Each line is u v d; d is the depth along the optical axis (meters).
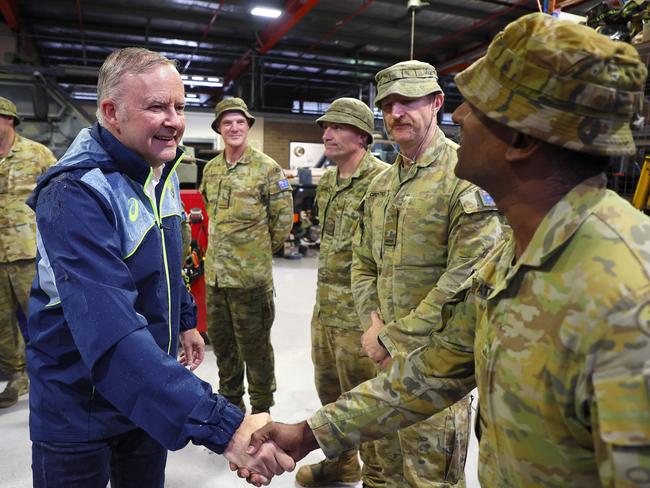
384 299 1.67
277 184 2.65
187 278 3.41
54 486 1.18
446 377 0.91
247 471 1.05
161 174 1.31
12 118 2.81
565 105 0.61
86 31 8.87
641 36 1.73
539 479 0.66
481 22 8.00
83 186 1.07
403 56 10.41
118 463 1.33
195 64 11.40
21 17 8.16
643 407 0.52
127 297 1.05
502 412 0.68
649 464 0.52
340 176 2.18
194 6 7.89
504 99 0.65
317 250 8.65
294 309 4.91
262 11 7.81
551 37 0.61
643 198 2.00
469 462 2.35
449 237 1.51
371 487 2.00
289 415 2.80
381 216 1.69
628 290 0.55
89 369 1.08
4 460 2.33
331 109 2.11
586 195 0.64
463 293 0.87
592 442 0.61
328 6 7.70
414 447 1.57
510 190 0.70
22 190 2.80
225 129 2.64
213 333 2.68
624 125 0.62
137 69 1.11
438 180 1.54
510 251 0.74
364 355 2.06
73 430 1.15
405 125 1.59
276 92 13.48
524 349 0.64
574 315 0.59
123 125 1.13
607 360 0.55
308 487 2.20
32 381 1.18
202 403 1.04
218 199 2.63
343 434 0.98
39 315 1.14
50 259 1.05
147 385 1.01
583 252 0.61
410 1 3.21
